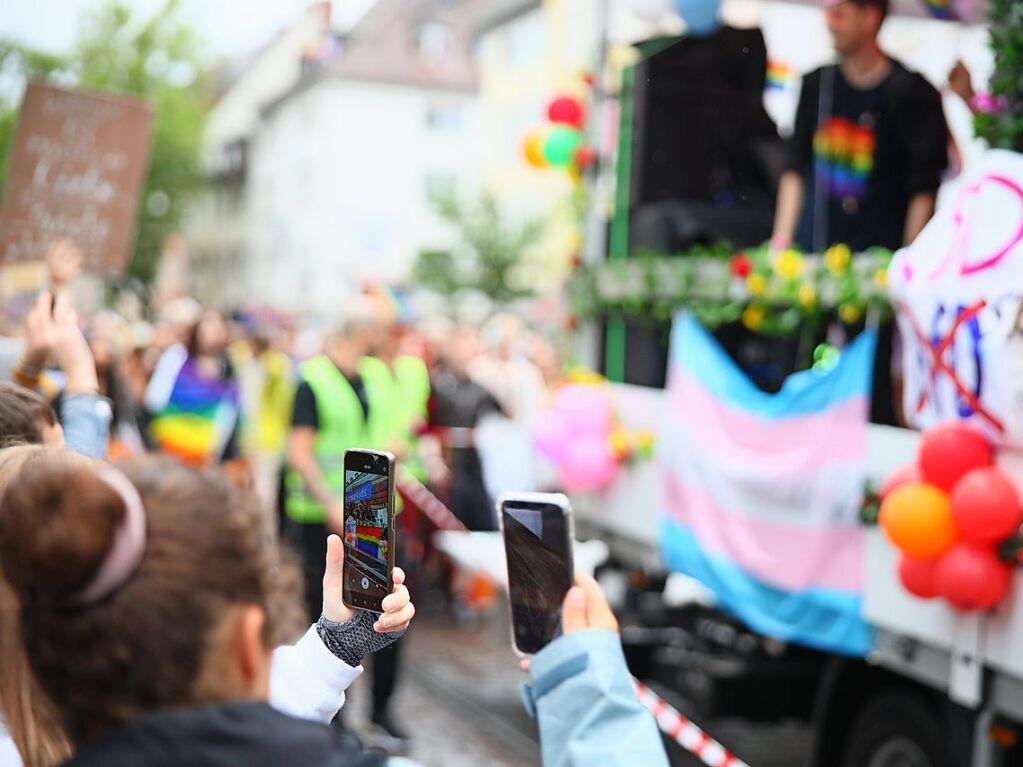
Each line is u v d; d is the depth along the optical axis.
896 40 6.74
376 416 6.42
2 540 1.25
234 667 1.29
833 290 4.61
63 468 1.31
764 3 7.61
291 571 1.42
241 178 60.25
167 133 46.56
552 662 1.56
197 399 9.37
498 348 13.27
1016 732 3.75
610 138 6.88
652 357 6.09
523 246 30.33
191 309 13.88
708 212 6.76
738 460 4.89
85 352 3.81
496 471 9.81
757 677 5.59
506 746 6.33
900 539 3.67
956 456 3.59
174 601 1.24
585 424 5.95
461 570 9.43
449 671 7.91
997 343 3.47
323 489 6.25
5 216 6.13
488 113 38.88
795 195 6.08
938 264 3.78
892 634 4.12
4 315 6.48
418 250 31.30
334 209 48.22
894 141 5.82
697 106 6.93
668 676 5.96
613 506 6.04
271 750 1.22
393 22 49.38
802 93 6.05
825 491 4.40
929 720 4.08
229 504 1.32
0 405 2.74
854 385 4.35
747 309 5.24
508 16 36.44
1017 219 3.46
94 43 46.28
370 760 1.27
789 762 5.99
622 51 6.97
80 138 6.19
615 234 6.82
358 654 1.96
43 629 1.24
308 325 32.09
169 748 1.21
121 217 6.23
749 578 4.84
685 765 5.91
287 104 53.09
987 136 4.11
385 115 48.38
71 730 1.28
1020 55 4.08
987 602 3.57
